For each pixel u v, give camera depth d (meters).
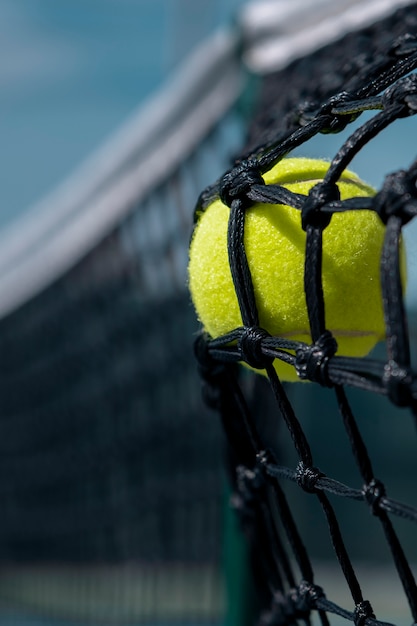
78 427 3.18
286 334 0.88
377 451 7.16
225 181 0.83
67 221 3.01
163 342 2.62
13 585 3.69
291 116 1.05
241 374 1.36
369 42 1.36
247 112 2.00
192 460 2.59
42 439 3.43
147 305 2.65
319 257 0.69
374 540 6.37
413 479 7.14
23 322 3.45
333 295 0.84
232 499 1.22
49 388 3.36
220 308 0.91
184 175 2.33
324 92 1.14
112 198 2.70
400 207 0.60
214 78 2.14
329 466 7.02
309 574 0.90
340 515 6.48
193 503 2.63
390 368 0.58
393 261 0.59
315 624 3.86
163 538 2.81
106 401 2.99
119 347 2.85
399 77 0.81
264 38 1.99
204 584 2.81
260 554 1.18
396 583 5.68
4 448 3.70
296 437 0.78
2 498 3.71
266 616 1.25
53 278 3.16
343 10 1.69
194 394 2.52
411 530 6.36
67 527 3.31
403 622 4.68
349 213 0.85
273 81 1.88
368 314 0.86
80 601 3.26
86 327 3.04
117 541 3.04
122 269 2.72
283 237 0.84
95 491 3.12
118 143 2.69
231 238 0.83
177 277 2.46
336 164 0.69
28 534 3.60
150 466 2.76
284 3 1.94
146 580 3.00
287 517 0.90
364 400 7.19
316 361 0.68
